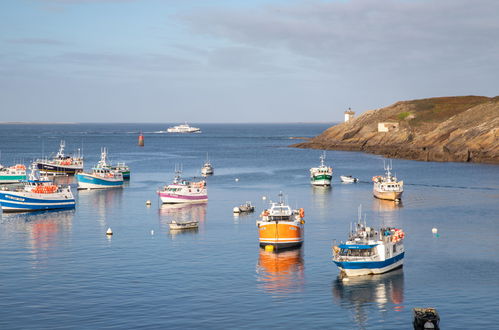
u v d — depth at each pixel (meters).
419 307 51.34
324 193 131.12
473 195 124.44
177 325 47.06
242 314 49.59
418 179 156.62
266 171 186.50
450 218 95.62
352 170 187.88
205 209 106.94
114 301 52.56
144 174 176.12
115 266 64.50
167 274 61.28
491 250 72.19
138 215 99.88
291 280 59.16
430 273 61.62
